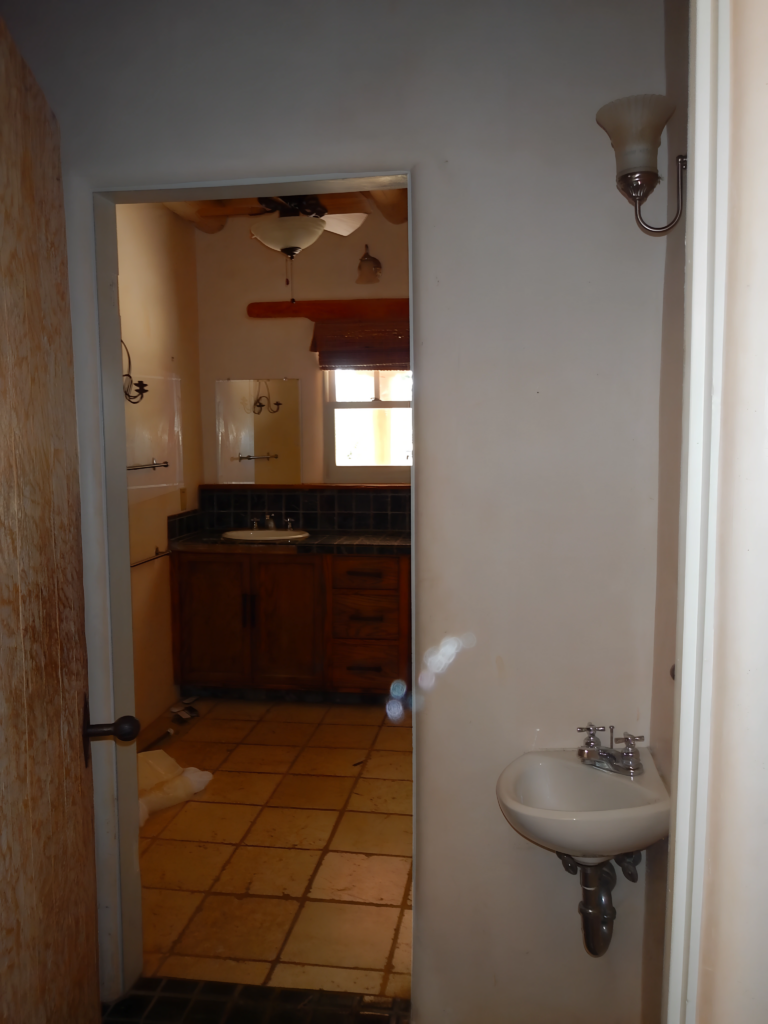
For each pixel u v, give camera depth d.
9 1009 1.12
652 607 1.89
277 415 4.83
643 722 1.92
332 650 4.33
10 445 1.15
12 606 1.15
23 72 1.23
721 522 0.65
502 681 1.96
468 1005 2.02
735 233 0.62
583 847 1.62
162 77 1.96
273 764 3.65
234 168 1.95
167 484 4.35
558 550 1.92
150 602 4.12
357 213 3.54
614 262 1.84
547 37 1.82
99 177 2.00
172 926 2.48
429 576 1.96
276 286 4.73
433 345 1.91
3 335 1.12
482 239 1.87
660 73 1.78
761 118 0.61
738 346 0.63
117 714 2.15
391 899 2.61
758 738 0.66
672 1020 0.74
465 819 1.99
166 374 4.32
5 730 1.12
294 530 4.78
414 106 1.87
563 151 1.83
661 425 1.84
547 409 1.89
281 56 1.91
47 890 1.28
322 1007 2.13
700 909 0.70
